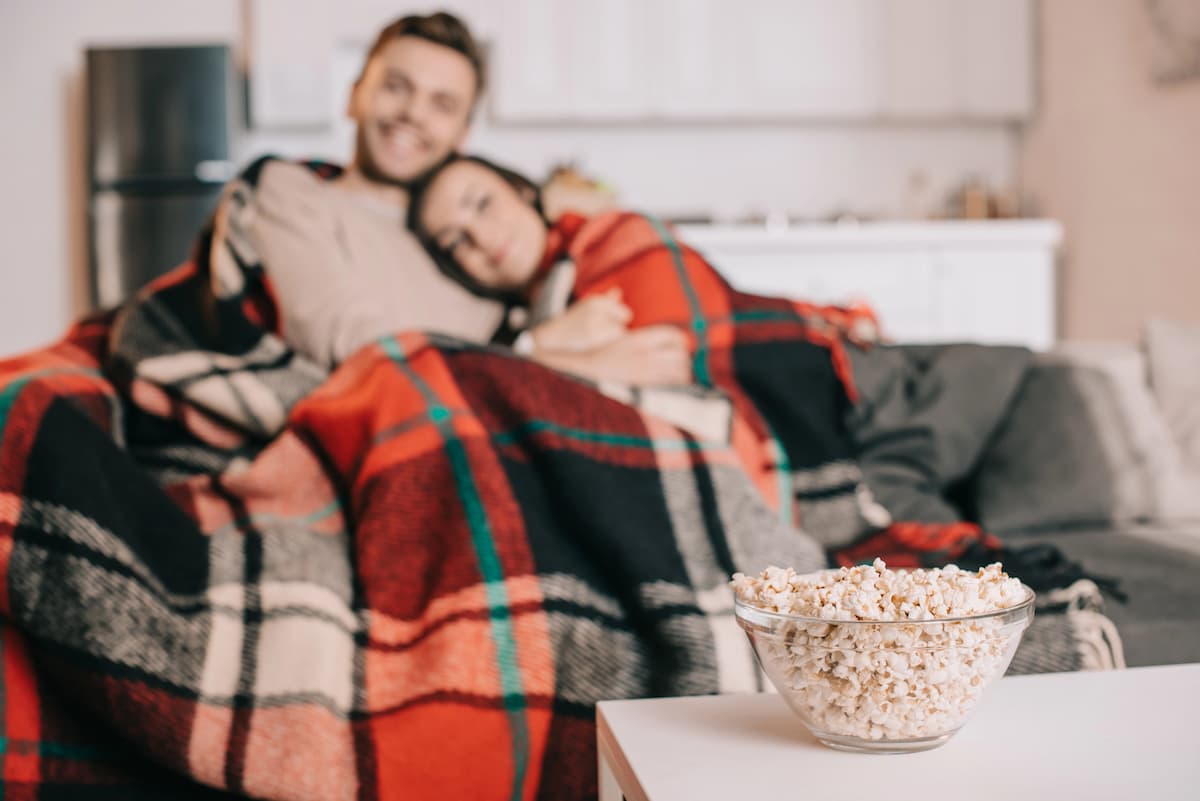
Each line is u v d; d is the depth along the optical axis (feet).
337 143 15.66
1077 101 15.38
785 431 5.30
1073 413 5.80
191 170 14.23
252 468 4.45
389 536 4.01
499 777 3.41
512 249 5.94
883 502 5.36
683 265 5.78
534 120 15.67
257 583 3.79
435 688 3.51
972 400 5.81
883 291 14.93
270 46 14.96
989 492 5.72
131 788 3.34
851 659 2.12
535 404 4.36
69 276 15.55
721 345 5.47
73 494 3.58
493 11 15.33
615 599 3.97
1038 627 3.84
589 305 5.53
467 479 4.08
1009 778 2.06
